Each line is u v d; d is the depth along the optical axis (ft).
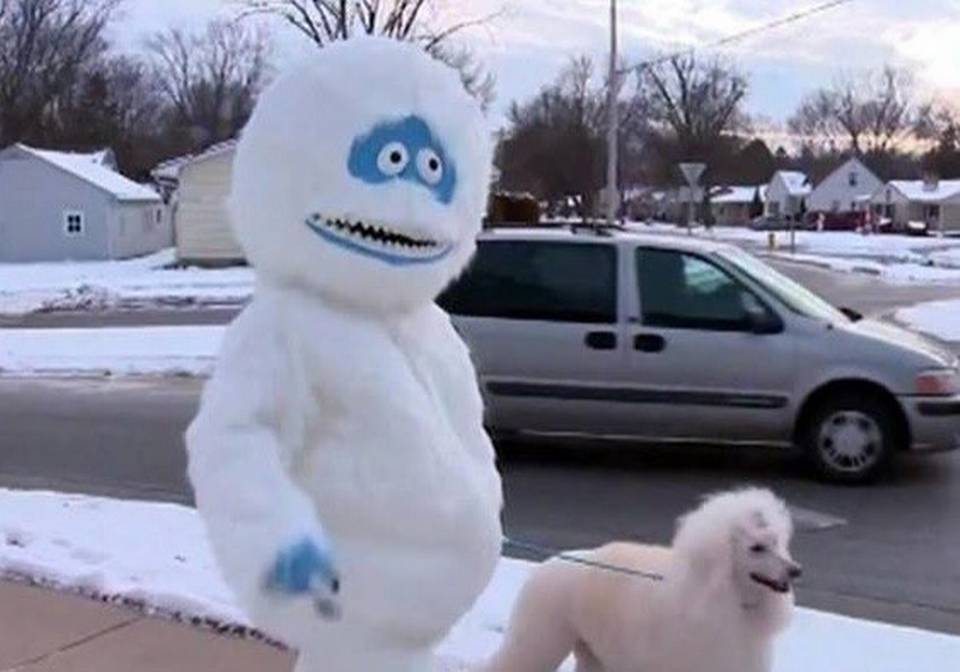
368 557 9.09
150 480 30.07
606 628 13.03
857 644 16.88
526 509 26.48
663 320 29.01
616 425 29.32
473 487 9.69
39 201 140.46
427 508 9.25
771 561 12.09
